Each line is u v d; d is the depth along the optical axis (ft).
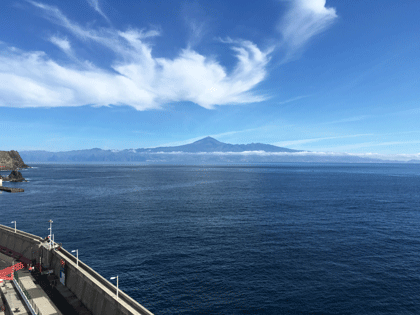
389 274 170.81
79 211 369.71
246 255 203.00
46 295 119.85
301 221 309.83
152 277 166.50
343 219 319.47
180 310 132.16
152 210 377.30
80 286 119.75
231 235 254.47
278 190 620.08
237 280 162.71
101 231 267.59
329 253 207.10
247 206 408.26
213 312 130.62
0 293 123.44
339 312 130.52
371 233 260.42
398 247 220.64
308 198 489.67
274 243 230.89
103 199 478.18
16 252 164.25
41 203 433.89
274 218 326.03
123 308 95.30
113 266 182.80
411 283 159.22
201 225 292.40
